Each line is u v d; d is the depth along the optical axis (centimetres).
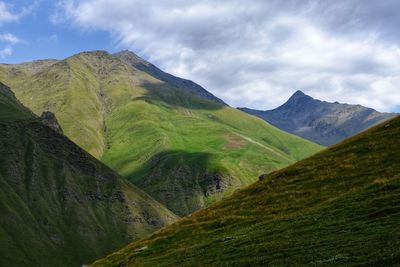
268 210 6519
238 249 4756
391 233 3591
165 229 7775
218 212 7438
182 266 4828
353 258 3238
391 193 4844
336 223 4462
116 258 7200
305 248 3941
